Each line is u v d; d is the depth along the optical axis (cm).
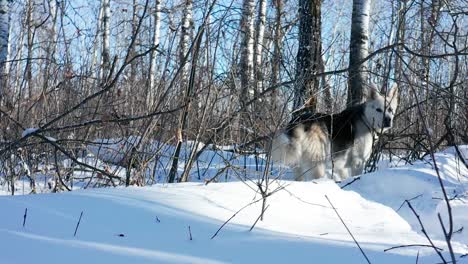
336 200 414
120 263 229
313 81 627
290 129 643
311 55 719
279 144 634
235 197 371
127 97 610
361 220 374
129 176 529
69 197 338
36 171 596
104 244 254
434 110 726
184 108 546
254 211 349
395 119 777
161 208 325
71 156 516
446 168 545
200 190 383
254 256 250
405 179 508
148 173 588
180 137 548
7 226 275
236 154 580
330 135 675
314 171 662
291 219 349
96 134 653
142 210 318
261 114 546
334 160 683
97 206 319
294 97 577
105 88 520
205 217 318
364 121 707
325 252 260
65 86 630
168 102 578
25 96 678
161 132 571
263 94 529
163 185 407
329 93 784
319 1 826
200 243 267
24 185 584
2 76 646
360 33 905
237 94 537
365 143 704
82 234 269
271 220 337
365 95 837
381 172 530
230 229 296
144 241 264
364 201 429
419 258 261
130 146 549
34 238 257
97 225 286
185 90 582
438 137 754
